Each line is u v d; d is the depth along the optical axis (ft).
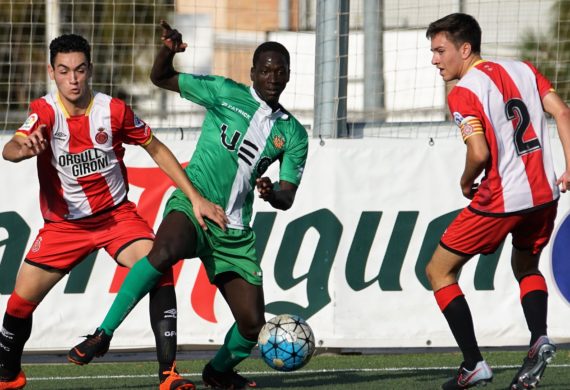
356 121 102.47
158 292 63.26
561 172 94.43
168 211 65.41
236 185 66.69
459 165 93.91
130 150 91.91
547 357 58.44
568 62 119.24
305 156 69.31
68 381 78.95
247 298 66.74
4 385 67.82
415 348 98.37
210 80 67.92
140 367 88.89
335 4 97.45
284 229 92.48
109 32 119.03
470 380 61.36
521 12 122.52
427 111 116.98
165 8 120.78
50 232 65.62
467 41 63.52
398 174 93.56
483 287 92.94
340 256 92.79
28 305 65.98
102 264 91.20
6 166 91.04
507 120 61.00
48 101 62.85
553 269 93.56
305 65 120.16
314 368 85.76
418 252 93.20
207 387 72.59
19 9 120.78
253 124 67.00
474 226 61.82
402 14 123.85
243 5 145.59
